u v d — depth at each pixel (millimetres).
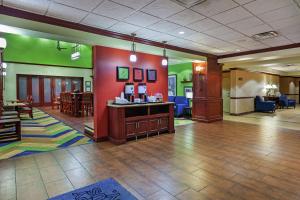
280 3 3014
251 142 4555
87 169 3049
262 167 3107
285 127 6414
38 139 4797
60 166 3156
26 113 8344
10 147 4129
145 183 2609
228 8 3189
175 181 2660
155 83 5891
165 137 5059
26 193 2355
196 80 7590
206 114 7246
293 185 2533
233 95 9641
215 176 2801
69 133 5441
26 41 11453
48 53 12188
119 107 4402
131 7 3162
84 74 13820
